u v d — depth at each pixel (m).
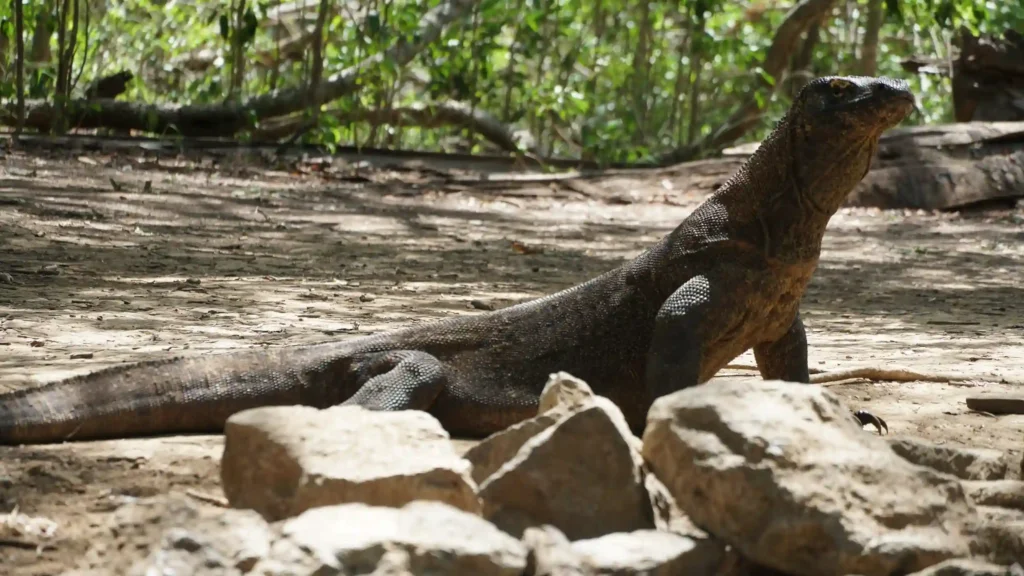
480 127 26.77
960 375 8.11
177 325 8.62
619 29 33.03
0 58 25.92
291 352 6.18
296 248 14.12
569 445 4.23
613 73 31.81
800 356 6.71
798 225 6.25
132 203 16.38
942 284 14.55
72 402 5.64
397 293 11.15
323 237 15.27
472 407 6.22
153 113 23.78
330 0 26.52
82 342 7.76
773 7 37.31
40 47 25.69
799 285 6.40
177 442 5.60
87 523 4.26
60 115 22.72
